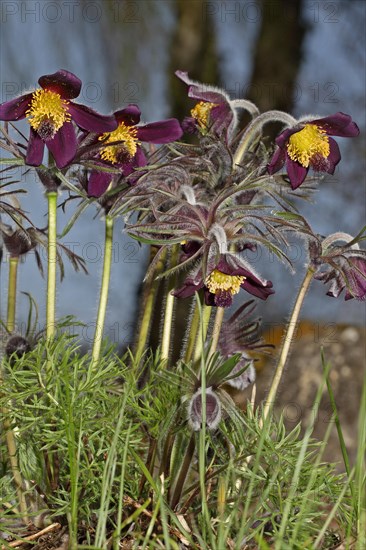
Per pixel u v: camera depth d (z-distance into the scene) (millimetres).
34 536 730
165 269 818
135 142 746
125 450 696
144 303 814
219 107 774
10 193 750
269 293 716
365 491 724
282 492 746
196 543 720
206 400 694
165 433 717
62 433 726
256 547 723
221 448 763
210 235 717
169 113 1747
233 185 735
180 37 1754
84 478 729
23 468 752
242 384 805
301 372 1467
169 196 724
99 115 715
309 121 741
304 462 755
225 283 714
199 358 755
